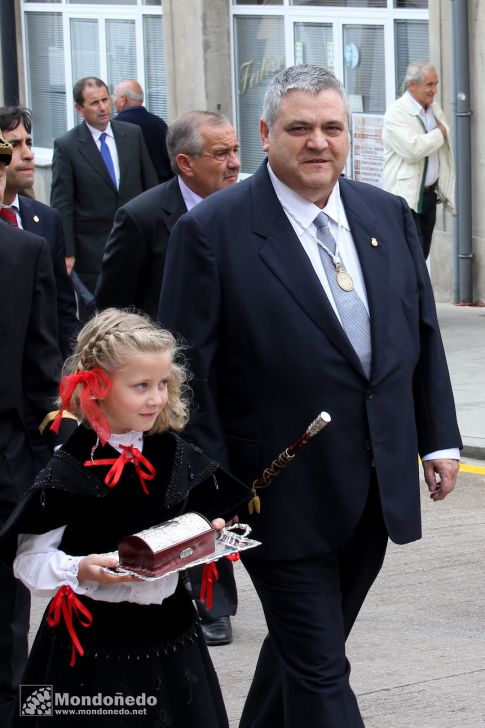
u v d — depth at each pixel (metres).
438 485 5.86
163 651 4.73
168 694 4.74
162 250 7.77
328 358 5.40
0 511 6.05
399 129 16.09
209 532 4.66
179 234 5.57
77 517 4.68
